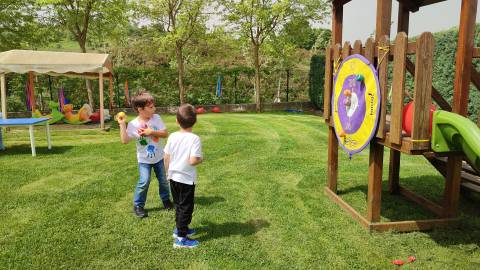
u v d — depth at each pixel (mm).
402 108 3252
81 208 4383
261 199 4750
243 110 18031
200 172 6047
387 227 3816
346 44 4176
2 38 14469
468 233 3799
